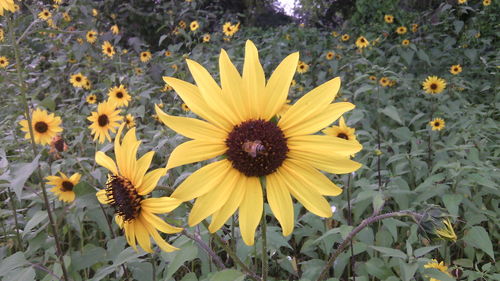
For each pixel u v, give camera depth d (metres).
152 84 6.50
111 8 10.56
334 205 2.81
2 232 2.98
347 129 2.91
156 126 4.81
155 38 11.20
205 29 11.58
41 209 2.88
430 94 5.25
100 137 3.01
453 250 3.18
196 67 1.33
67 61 6.72
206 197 1.29
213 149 1.32
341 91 4.82
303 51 8.61
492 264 3.04
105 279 2.53
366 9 9.94
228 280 1.49
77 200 1.77
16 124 3.96
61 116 4.49
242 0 14.35
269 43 8.41
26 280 1.85
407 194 3.07
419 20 8.89
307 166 1.34
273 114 1.37
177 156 1.28
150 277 2.33
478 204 3.01
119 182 1.39
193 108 1.31
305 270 2.53
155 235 1.36
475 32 7.57
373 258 2.42
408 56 6.81
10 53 6.23
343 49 8.20
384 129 4.32
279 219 1.30
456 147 3.41
